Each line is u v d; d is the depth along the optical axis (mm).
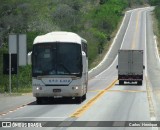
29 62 64062
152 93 89312
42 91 62812
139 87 110188
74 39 63562
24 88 96750
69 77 62656
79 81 62938
